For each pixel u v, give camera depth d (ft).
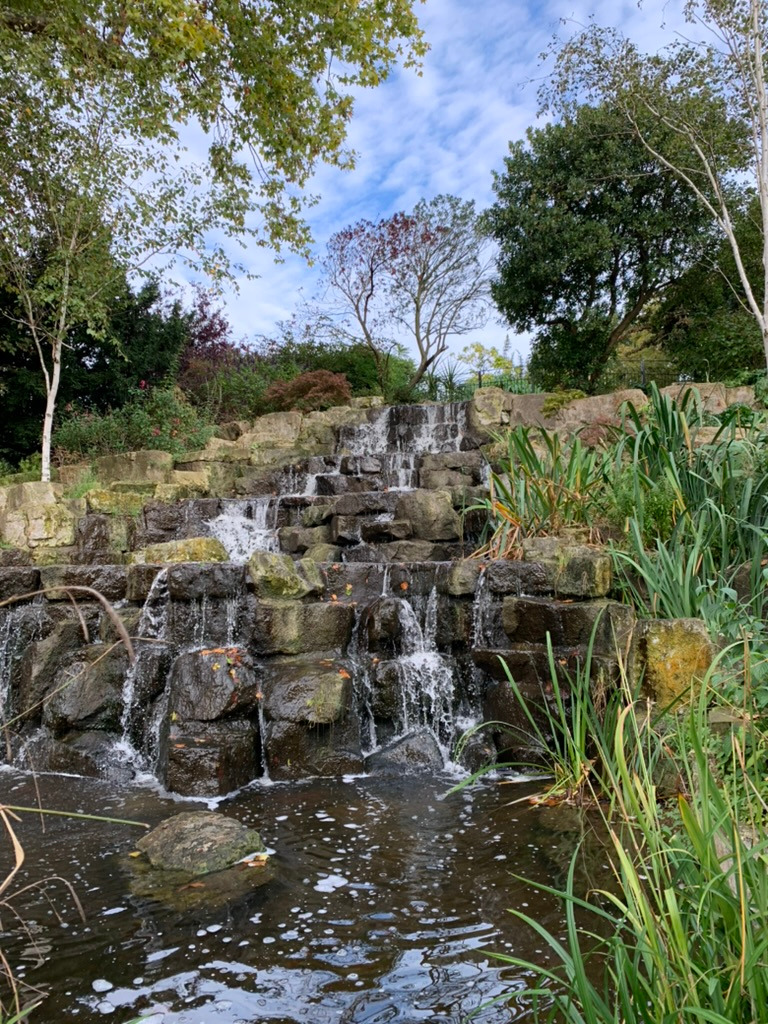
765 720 10.79
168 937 8.55
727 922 5.31
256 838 11.16
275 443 37.27
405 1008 7.15
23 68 28.68
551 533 18.60
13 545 25.14
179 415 42.22
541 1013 6.94
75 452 38.63
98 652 17.20
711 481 16.51
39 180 33.45
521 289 52.60
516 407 34.12
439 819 12.19
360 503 25.90
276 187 35.60
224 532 26.13
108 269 34.76
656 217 48.21
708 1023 4.78
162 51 28.04
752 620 13.28
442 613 18.10
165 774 14.56
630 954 7.64
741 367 42.04
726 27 34.65
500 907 9.01
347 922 8.80
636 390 29.07
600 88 40.22
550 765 14.24
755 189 47.24
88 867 10.57
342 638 17.60
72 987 7.59
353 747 15.53
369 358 64.64
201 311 63.62
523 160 51.24
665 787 11.19
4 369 43.24
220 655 15.52
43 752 16.07
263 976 7.73
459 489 25.32
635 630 13.47
